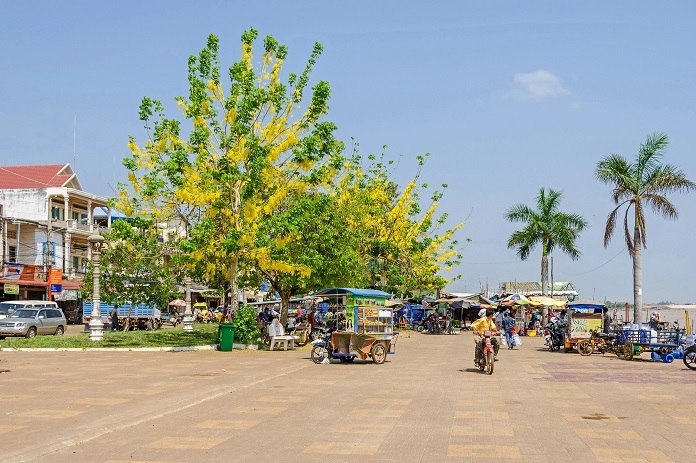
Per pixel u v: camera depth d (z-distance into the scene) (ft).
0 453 28.84
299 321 132.87
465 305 168.86
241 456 28.91
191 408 41.60
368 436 33.19
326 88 91.56
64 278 176.76
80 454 29.25
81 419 37.01
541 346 110.63
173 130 89.61
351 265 107.96
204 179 87.10
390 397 46.65
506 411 41.06
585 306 96.53
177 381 54.54
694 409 42.24
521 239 179.63
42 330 116.06
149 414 38.63
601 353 91.35
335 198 110.11
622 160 129.08
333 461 28.12
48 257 166.30
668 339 79.82
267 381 55.83
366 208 125.29
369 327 74.69
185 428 35.09
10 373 59.88
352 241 109.50
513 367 71.20
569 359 82.84
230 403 43.68
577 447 31.01
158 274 131.23
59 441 31.24
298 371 64.23
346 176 125.90
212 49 93.04
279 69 93.09
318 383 54.70
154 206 91.97
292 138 90.43
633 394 49.34
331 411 40.60
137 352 83.61
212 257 90.12
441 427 35.65
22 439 31.73
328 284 106.22
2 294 156.15
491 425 36.32
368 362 75.20
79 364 68.23
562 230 177.06
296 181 93.76
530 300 153.17
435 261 161.48
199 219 92.84
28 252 172.35
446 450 30.19
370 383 54.85
